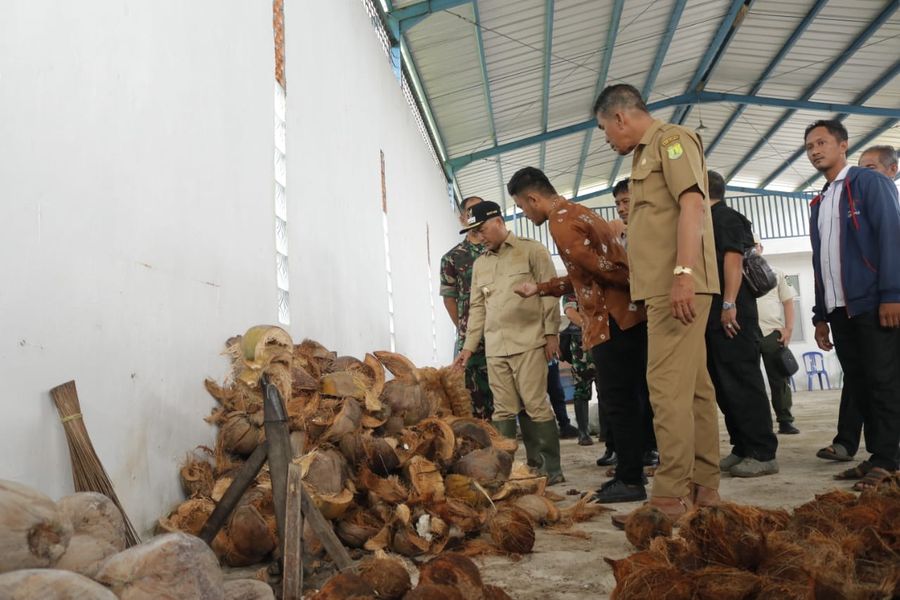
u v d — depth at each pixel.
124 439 2.26
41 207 1.94
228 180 3.28
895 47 14.44
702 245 2.78
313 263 4.62
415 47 10.93
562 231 3.31
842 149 3.85
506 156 18.52
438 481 2.63
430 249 11.98
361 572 1.65
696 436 2.92
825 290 3.82
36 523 1.26
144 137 2.51
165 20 2.74
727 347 4.00
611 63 14.68
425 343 10.59
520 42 12.11
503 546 2.44
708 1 13.06
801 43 14.67
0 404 1.74
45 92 1.98
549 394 7.89
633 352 3.35
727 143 20.95
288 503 1.90
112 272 2.26
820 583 1.43
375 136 7.28
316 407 2.69
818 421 7.75
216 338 3.02
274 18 4.14
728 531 1.65
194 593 1.31
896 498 1.93
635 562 1.70
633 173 2.88
